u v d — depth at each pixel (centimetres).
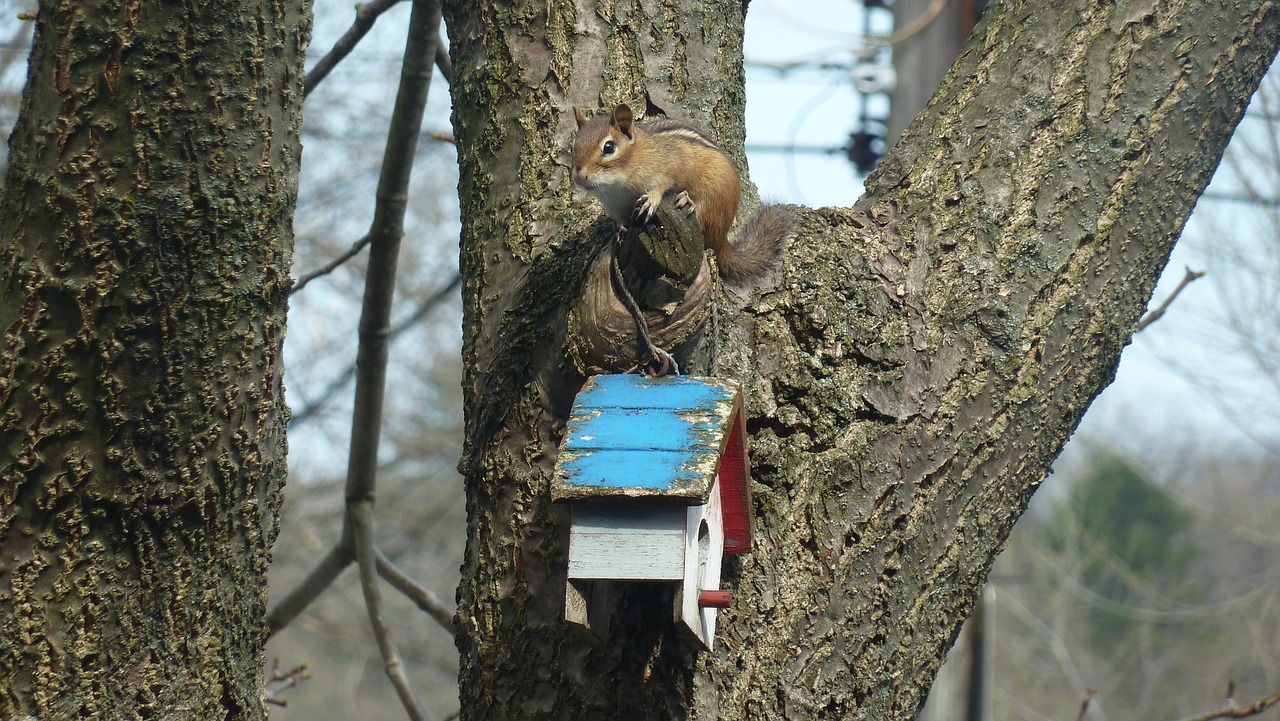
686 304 785
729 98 960
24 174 763
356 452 1268
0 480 752
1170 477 5291
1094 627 5016
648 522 717
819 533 814
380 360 1241
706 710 787
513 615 816
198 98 774
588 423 738
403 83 1168
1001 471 858
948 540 845
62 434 755
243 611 816
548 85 912
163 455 773
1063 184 891
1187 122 912
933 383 846
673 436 723
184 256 772
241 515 811
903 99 2592
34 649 745
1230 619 4672
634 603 800
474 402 859
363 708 4494
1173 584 4966
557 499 702
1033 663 4838
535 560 817
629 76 924
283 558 3497
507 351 840
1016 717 4691
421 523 4103
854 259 870
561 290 833
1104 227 886
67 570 754
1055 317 867
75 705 748
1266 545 4441
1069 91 914
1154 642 4853
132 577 769
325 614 3931
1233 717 1214
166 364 770
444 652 4169
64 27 761
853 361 844
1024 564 4588
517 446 830
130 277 761
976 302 862
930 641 841
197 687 784
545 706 799
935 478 839
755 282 858
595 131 883
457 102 952
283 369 846
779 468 822
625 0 938
